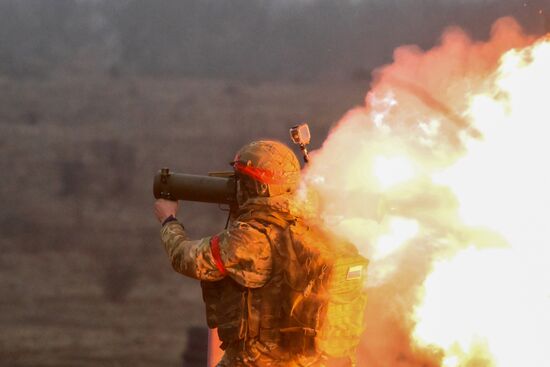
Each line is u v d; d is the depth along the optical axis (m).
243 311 14.95
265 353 14.90
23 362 69.56
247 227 14.88
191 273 15.05
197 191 15.77
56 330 79.75
